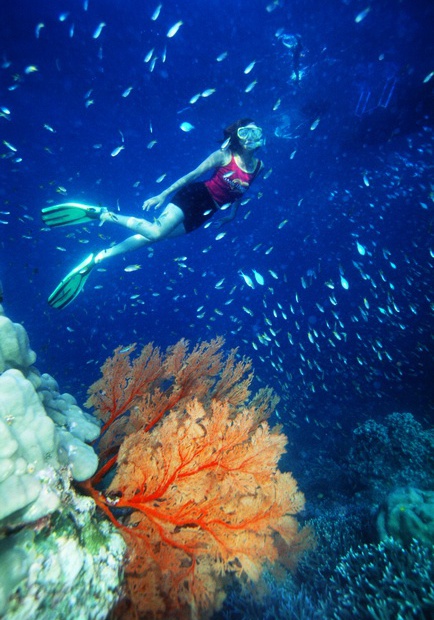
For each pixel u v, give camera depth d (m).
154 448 3.29
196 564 2.93
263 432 3.19
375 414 16.08
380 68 21.41
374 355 20.25
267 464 3.15
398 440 7.89
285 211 40.88
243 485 3.08
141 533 2.83
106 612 1.99
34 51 22.02
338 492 8.72
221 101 27.78
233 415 4.48
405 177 25.45
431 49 19.86
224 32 22.77
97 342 31.06
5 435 1.64
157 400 4.04
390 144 25.56
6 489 1.58
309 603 3.90
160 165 41.69
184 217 5.57
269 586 4.08
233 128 5.56
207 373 4.72
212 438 3.11
